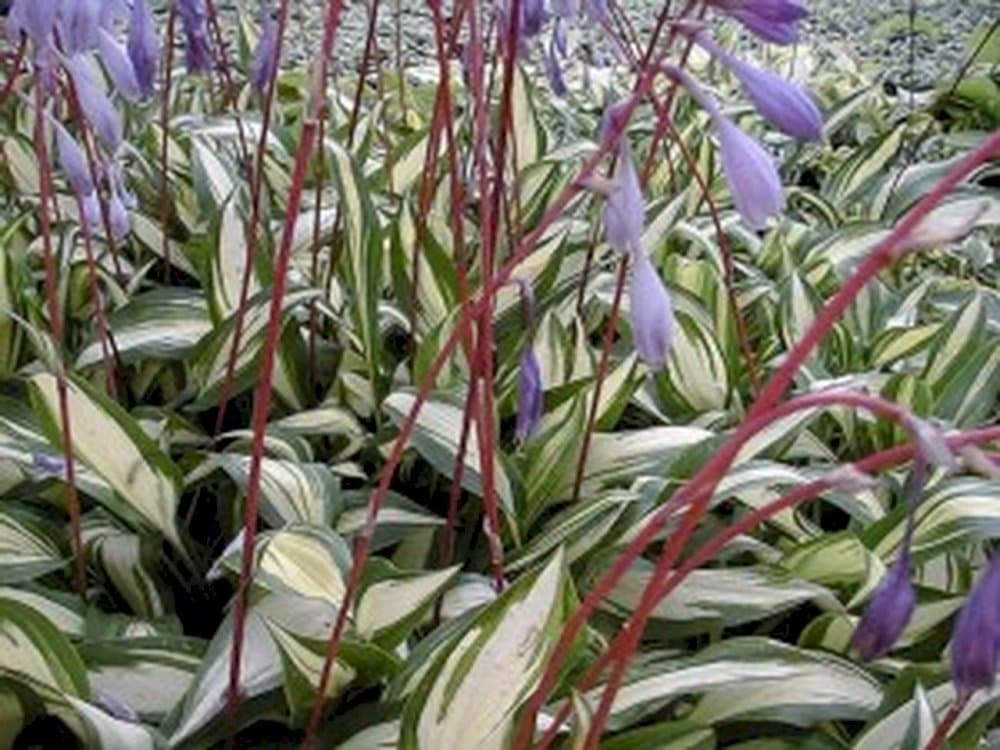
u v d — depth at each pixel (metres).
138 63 0.59
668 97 0.62
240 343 0.74
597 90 1.45
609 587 0.41
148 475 0.64
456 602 0.62
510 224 0.82
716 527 0.68
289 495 0.65
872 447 0.77
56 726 0.58
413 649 0.58
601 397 0.74
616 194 0.41
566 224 0.87
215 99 1.21
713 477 0.37
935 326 0.89
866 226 1.07
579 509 0.66
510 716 0.49
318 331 0.84
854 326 0.97
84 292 0.85
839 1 2.21
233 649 0.52
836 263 1.05
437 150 0.76
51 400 0.61
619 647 0.41
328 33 0.46
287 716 0.55
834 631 0.62
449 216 0.92
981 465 0.33
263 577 0.54
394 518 0.67
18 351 0.79
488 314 0.53
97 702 0.53
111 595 0.66
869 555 0.62
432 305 0.80
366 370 0.80
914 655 0.64
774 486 0.68
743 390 0.83
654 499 0.66
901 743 0.54
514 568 0.65
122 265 0.92
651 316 0.41
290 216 0.47
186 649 0.57
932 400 0.77
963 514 0.64
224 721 0.54
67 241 0.86
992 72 1.52
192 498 0.72
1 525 0.63
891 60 1.91
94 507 0.71
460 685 0.49
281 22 0.65
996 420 0.84
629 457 0.72
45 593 0.60
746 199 0.38
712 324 0.86
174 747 0.53
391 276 0.84
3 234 0.81
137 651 0.57
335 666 0.54
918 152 1.43
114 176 0.68
